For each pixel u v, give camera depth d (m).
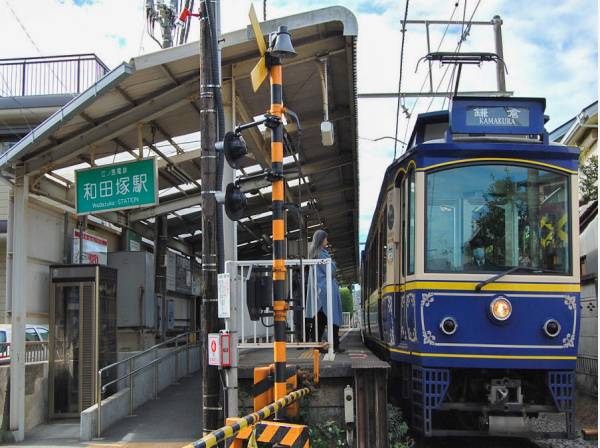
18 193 9.30
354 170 14.02
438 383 7.02
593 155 15.36
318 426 7.04
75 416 9.80
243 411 7.37
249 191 12.56
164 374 11.73
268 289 6.68
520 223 7.33
